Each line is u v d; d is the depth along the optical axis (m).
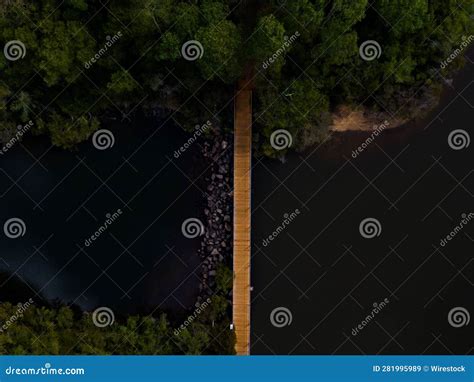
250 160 27.23
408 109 27.33
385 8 23.52
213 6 22.92
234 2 23.81
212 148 28.00
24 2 22.91
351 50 23.75
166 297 28.12
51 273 28.19
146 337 26.56
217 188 28.08
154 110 27.66
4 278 28.05
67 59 23.48
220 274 27.52
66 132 26.84
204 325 27.17
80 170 28.19
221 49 22.80
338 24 23.22
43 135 27.75
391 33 24.58
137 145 28.12
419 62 25.77
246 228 27.41
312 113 25.97
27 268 28.14
